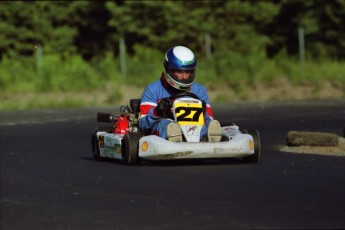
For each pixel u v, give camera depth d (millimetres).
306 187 26391
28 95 85062
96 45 102750
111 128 37562
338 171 30391
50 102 79375
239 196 24828
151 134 33812
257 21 102812
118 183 27969
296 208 22797
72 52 98812
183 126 32469
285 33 105188
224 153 31562
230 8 100375
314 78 88875
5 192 26672
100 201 24516
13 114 68000
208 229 20484
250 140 32312
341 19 101438
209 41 96188
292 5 103688
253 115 62562
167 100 33375
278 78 90312
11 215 22656
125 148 32875
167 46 98125
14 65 91750
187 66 34000
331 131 49219
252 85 88562
